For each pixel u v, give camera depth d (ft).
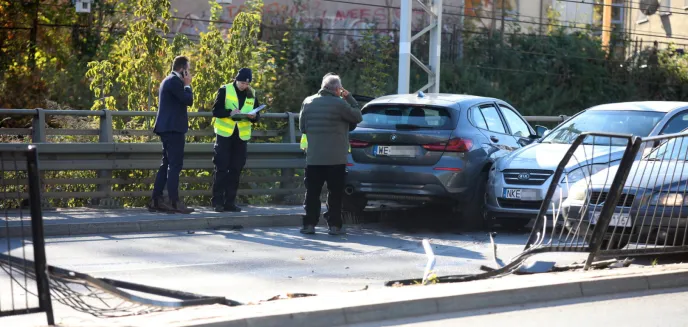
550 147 120.88
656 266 83.25
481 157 122.21
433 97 126.93
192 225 120.88
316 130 116.37
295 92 260.62
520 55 381.60
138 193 135.44
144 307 66.95
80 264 91.61
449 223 131.64
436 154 119.14
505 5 412.16
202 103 174.09
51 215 121.39
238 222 124.47
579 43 394.11
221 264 93.50
